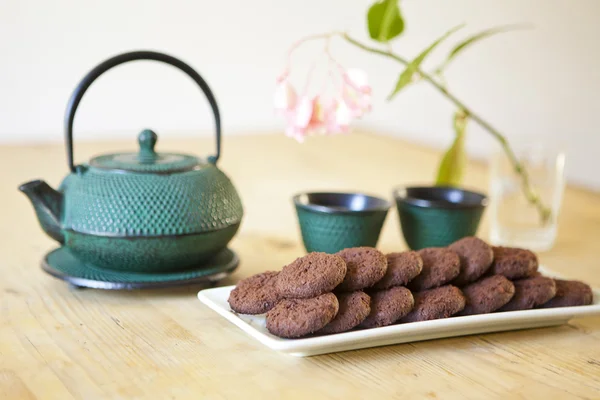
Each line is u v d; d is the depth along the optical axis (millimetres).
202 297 672
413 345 647
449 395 577
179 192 718
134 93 1668
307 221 785
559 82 1636
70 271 737
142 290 746
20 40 1549
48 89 1595
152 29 1645
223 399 565
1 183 1081
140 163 736
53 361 611
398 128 1859
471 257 688
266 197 1058
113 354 624
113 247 711
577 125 1617
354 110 769
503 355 637
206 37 1693
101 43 1610
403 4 1776
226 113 1751
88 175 729
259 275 673
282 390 578
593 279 801
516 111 1708
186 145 1350
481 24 1722
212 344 644
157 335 657
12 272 781
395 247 884
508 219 892
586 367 623
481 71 1742
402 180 1165
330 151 1350
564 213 1039
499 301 665
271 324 613
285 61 1774
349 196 826
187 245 719
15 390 571
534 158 875
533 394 582
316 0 1769
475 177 1218
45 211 733
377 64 1837
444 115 1792
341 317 623
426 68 1801
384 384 588
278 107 776
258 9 1722
